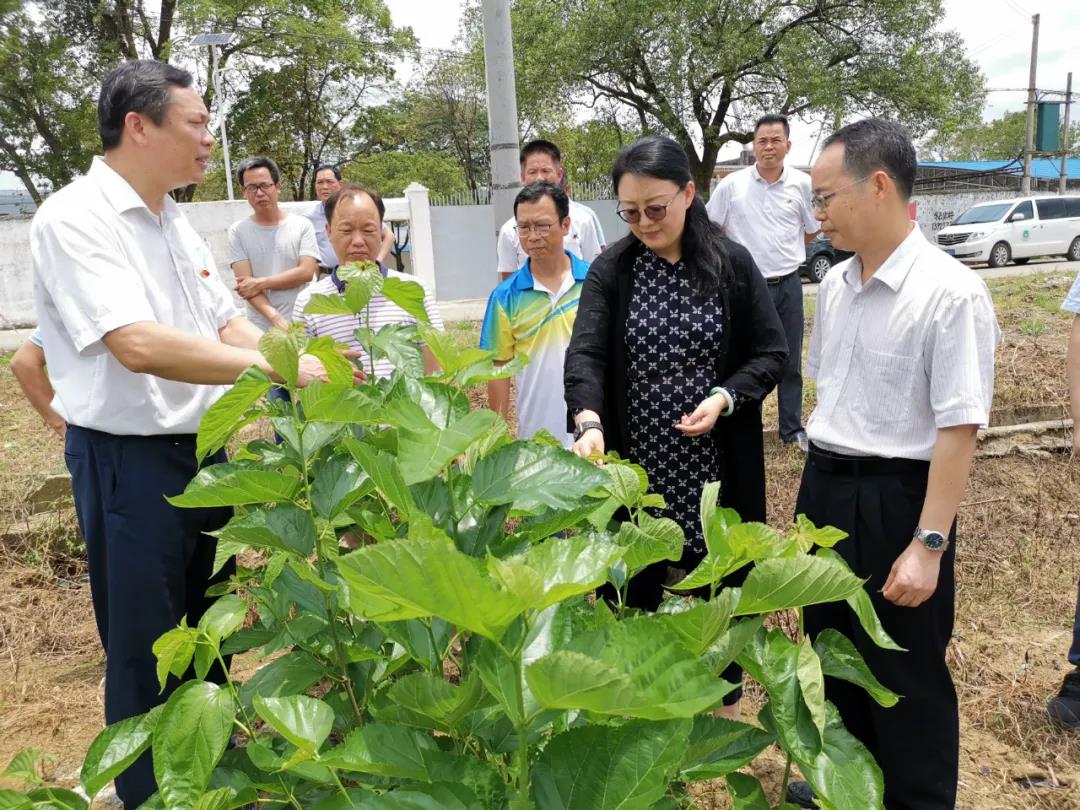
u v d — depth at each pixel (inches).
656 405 99.4
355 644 51.3
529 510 47.5
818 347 95.1
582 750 35.5
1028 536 175.6
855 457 84.8
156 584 88.9
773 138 203.2
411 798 35.7
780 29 743.7
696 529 100.6
